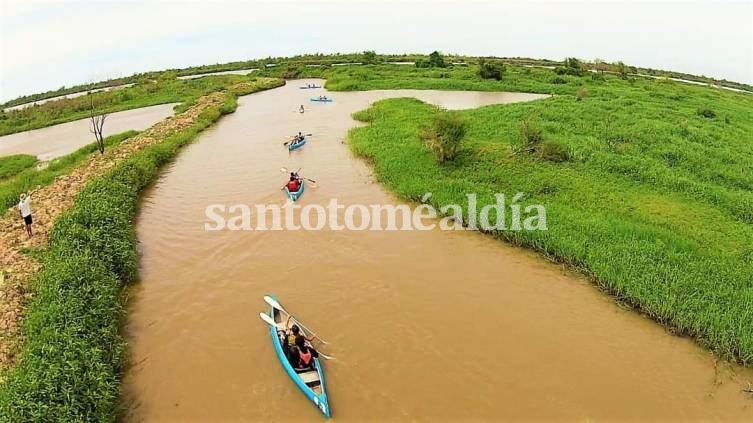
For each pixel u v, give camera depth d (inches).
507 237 721.0
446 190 871.7
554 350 501.7
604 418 418.3
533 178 888.3
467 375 468.4
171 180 1025.5
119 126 1726.1
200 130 1494.8
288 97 2208.4
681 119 1395.2
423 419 418.6
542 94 2100.1
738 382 458.6
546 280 628.1
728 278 570.3
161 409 430.3
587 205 784.3
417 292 604.1
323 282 626.5
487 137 1159.0
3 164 1251.8
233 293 605.3
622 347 506.0
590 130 1209.4
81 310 490.6
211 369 478.0
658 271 589.9
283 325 520.4
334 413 424.2
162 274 649.6
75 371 407.5
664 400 437.7
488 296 595.2
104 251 618.8
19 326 489.4
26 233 694.5
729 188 869.2
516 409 428.8
